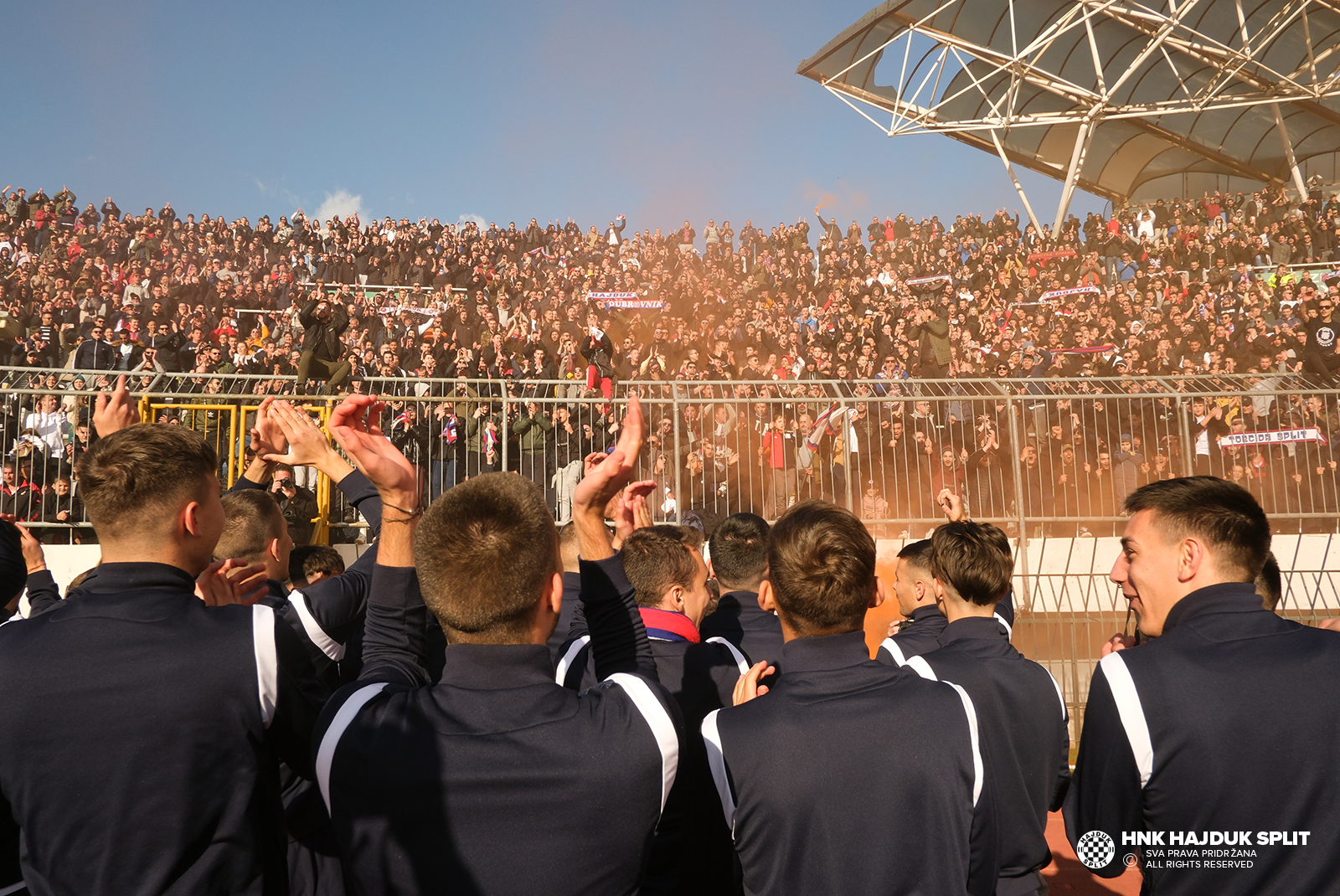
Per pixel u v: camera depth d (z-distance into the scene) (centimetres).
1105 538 952
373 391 905
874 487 941
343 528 881
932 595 344
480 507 166
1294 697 175
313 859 240
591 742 155
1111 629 961
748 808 180
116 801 165
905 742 179
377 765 151
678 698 246
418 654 188
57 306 1666
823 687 190
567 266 2341
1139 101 2303
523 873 148
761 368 1464
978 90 2334
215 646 175
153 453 189
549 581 171
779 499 914
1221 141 2508
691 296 1983
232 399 848
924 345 1431
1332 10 1866
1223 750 174
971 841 185
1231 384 1004
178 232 2266
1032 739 245
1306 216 2227
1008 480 952
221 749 171
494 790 150
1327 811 168
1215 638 189
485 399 859
